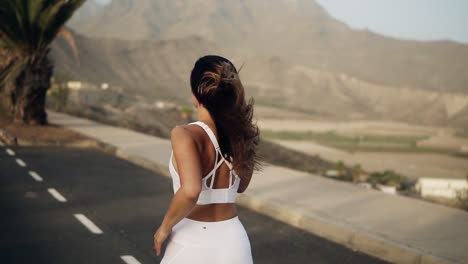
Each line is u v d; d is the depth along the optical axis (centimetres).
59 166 1570
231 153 272
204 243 271
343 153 19162
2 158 1683
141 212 1010
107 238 824
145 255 745
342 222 878
